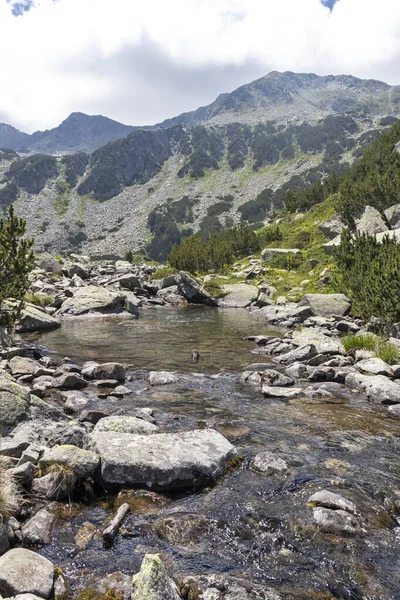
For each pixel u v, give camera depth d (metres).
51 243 179.50
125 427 7.42
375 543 4.88
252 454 7.16
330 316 23.05
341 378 12.10
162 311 28.39
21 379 10.87
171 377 11.82
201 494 5.91
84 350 15.68
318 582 4.25
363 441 7.86
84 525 5.09
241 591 4.06
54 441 6.82
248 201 179.25
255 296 31.27
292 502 5.68
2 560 4.04
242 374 12.38
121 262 52.34
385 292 16.72
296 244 42.91
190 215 185.38
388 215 34.16
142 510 5.45
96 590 4.01
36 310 21.03
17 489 5.32
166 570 4.35
